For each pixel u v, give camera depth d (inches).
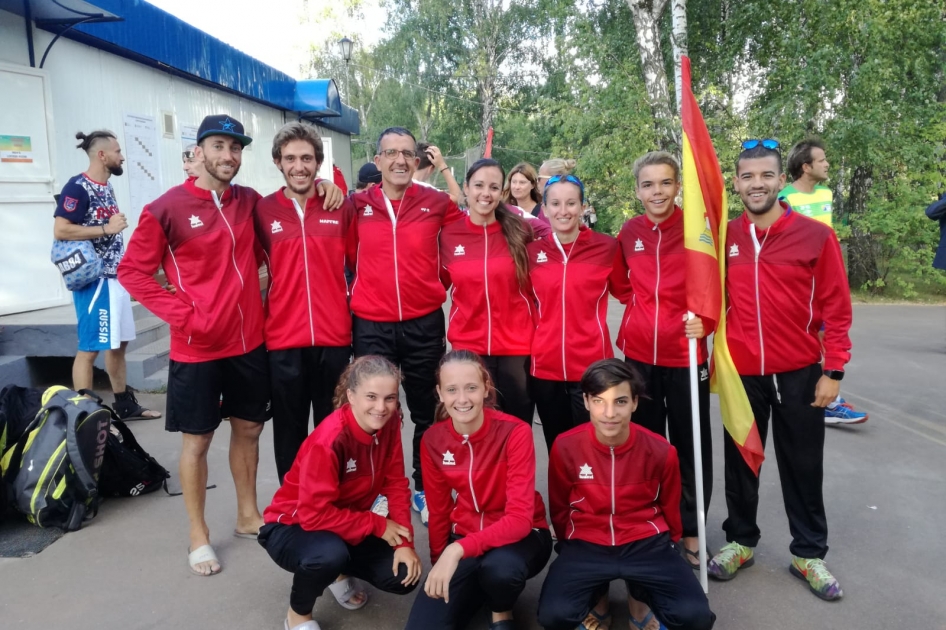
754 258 116.1
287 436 135.3
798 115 428.5
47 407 141.7
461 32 1186.6
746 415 115.5
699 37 539.5
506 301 131.8
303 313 130.5
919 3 413.4
